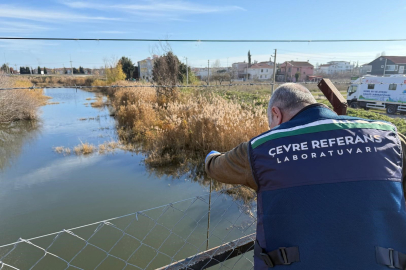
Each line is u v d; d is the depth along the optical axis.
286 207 0.96
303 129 1.05
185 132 8.62
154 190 5.85
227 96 16.81
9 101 13.80
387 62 45.47
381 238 0.89
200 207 4.94
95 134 11.18
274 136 1.07
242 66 68.19
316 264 0.88
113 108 18.16
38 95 25.92
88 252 3.80
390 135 1.05
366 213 0.90
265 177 1.03
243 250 1.84
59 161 7.85
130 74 49.78
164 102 13.93
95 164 7.52
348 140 1.00
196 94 15.81
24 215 4.89
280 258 0.95
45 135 11.21
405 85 15.61
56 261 3.61
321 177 0.95
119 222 4.57
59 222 4.64
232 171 1.19
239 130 7.45
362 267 0.86
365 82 17.78
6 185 6.23
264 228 1.01
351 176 0.94
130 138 10.23
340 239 0.88
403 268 0.88
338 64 62.59
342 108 1.90
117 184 6.18
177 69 14.97
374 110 18.28
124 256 3.71
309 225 0.91
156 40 3.38
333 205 0.91
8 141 10.30
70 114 16.56
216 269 3.26
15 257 3.70
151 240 4.06
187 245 3.91
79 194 5.71
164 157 7.72
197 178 6.43
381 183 0.94
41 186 6.14
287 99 1.20
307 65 55.94
